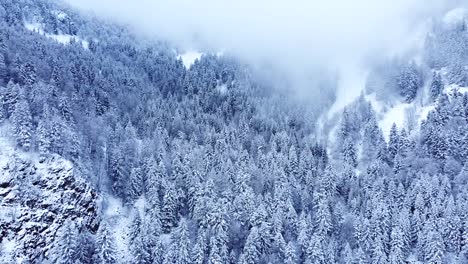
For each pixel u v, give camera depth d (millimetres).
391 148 139125
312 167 128250
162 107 150250
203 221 97625
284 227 101312
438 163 125312
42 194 88625
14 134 92625
